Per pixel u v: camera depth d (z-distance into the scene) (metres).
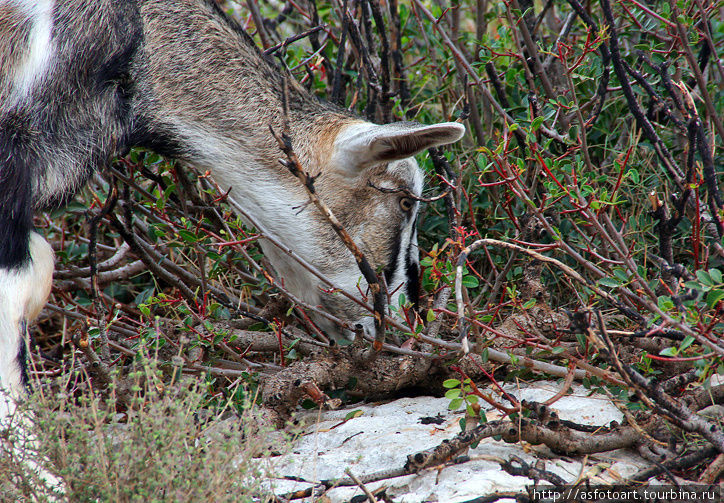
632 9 9.83
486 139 10.70
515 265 8.48
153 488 5.00
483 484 5.75
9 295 6.60
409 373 7.78
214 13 8.38
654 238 9.27
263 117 8.25
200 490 4.98
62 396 5.54
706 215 8.21
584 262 7.35
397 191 8.25
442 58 11.73
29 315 6.88
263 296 9.56
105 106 7.67
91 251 7.47
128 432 5.55
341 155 8.04
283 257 8.47
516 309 8.00
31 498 5.36
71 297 10.12
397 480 6.10
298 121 8.32
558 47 8.26
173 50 8.03
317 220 8.24
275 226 8.32
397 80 11.09
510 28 9.34
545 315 7.73
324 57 10.91
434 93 11.26
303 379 7.29
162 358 8.16
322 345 7.87
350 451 6.79
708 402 6.62
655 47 8.27
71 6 7.50
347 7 9.79
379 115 11.41
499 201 8.85
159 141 8.17
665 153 7.63
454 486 5.81
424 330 7.89
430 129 7.32
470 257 9.55
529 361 6.96
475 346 6.75
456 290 5.92
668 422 6.05
